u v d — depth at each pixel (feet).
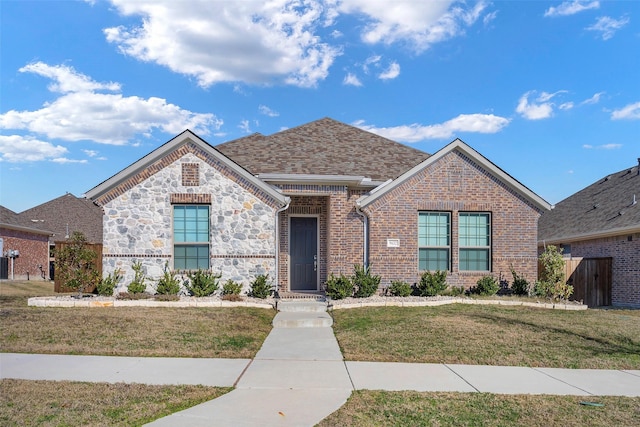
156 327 36.37
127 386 23.66
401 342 33.94
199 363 28.71
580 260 70.03
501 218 55.26
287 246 56.70
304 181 52.80
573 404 22.48
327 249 55.72
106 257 49.98
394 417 20.34
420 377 26.55
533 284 55.42
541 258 56.54
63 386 23.40
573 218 88.94
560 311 47.83
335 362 29.55
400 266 53.72
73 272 48.29
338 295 50.11
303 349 32.91
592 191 96.12
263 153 59.52
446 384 25.34
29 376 25.11
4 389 22.70
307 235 57.47
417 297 50.93
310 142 63.77
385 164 59.31
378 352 31.68
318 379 25.88
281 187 53.36
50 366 27.09
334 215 53.36
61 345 31.22
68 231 125.08
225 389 23.88
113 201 50.29
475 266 55.36
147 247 50.26
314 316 43.37
